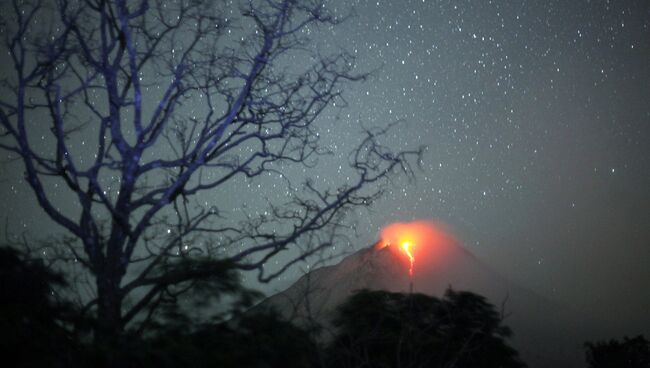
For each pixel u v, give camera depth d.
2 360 6.58
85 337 7.59
